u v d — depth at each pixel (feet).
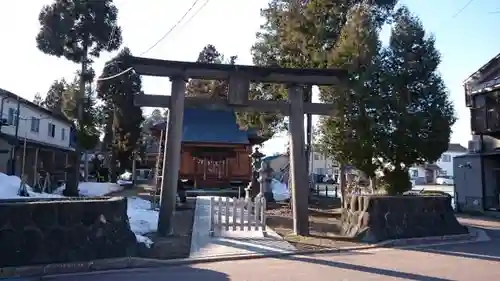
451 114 45.27
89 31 83.56
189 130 101.81
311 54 57.11
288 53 61.05
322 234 43.16
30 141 91.30
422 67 44.14
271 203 76.18
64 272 25.98
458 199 84.23
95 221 28.71
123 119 117.70
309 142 67.72
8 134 85.35
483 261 30.71
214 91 95.35
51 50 82.53
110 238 29.17
